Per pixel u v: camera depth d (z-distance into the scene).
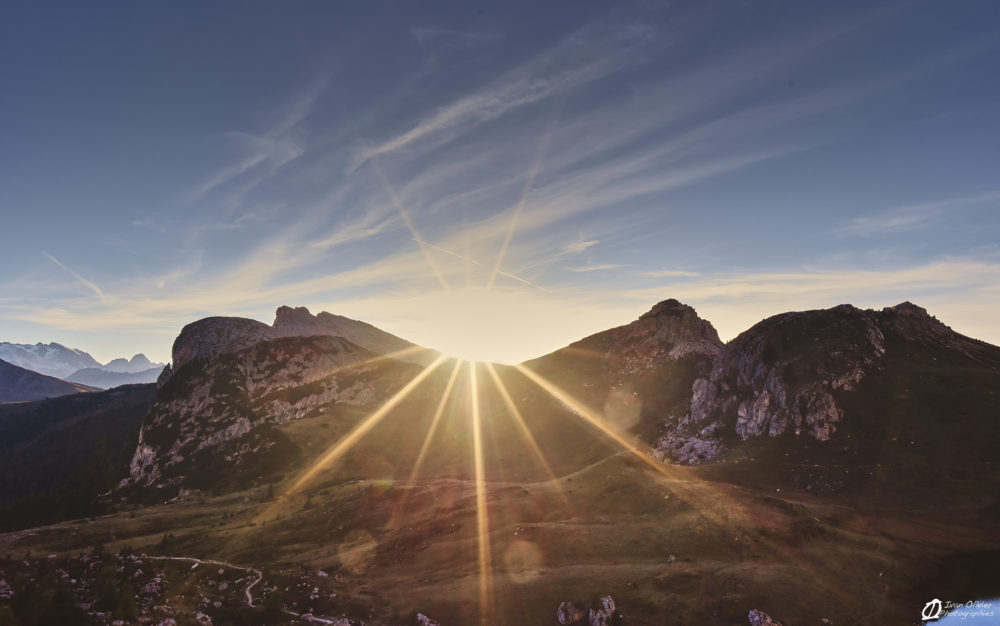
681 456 175.00
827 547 97.38
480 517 140.12
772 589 85.38
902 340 179.75
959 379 151.88
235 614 101.06
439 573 114.62
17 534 192.38
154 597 112.94
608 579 96.69
